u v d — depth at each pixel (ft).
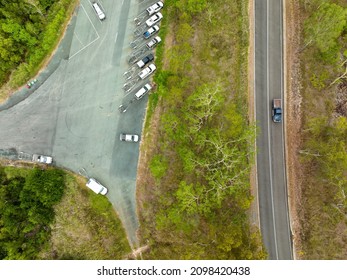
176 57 255.29
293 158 245.65
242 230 221.87
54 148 256.93
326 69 253.85
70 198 247.91
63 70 267.18
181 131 242.17
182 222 234.99
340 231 233.55
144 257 241.96
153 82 264.93
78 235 244.63
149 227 244.22
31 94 263.90
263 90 254.47
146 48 269.44
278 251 236.22
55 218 246.68
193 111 242.78
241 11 264.93
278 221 239.71
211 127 244.63
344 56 254.47
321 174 239.50
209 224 228.22
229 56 258.57
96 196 248.52
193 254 224.53
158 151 251.39
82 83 265.34
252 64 256.73
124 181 252.01
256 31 262.67
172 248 236.63
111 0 278.67
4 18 258.37
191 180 241.96
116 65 268.00
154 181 247.50
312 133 243.81
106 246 243.81
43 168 254.27
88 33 273.13
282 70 257.75
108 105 261.85
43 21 267.59
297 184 242.99
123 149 255.91
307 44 248.93
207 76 256.73
